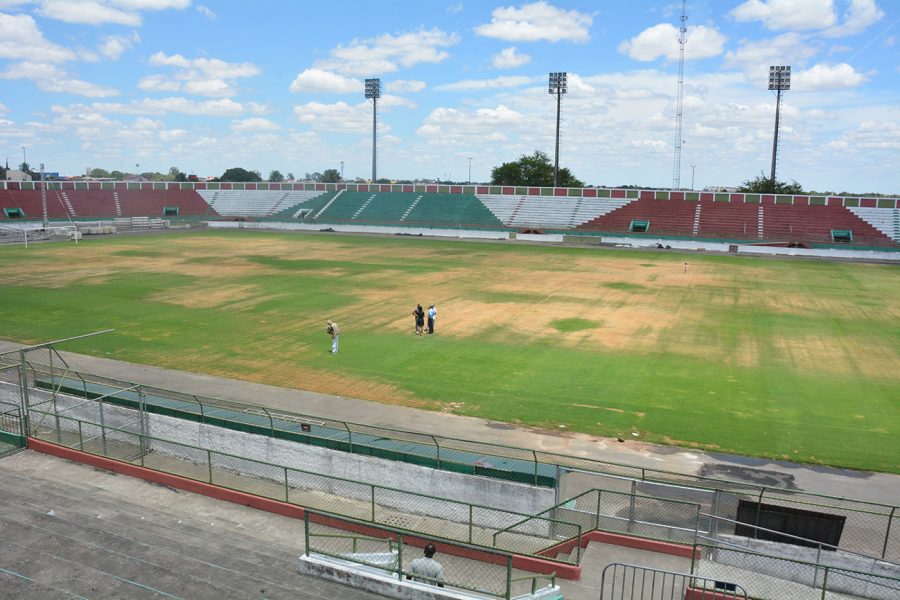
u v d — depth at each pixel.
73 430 22.92
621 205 99.38
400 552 12.62
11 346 33.56
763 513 15.46
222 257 70.12
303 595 12.48
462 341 35.50
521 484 17.56
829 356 33.38
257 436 20.38
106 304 44.19
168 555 13.85
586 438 23.02
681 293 50.94
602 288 52.78
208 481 19.20
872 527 16.67
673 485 16.47
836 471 20.73
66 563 13.38
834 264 70.50
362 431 22.80
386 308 43.84
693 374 30.22
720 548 13.35
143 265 63.19
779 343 35.81
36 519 15.34
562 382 28.88
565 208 101.62
